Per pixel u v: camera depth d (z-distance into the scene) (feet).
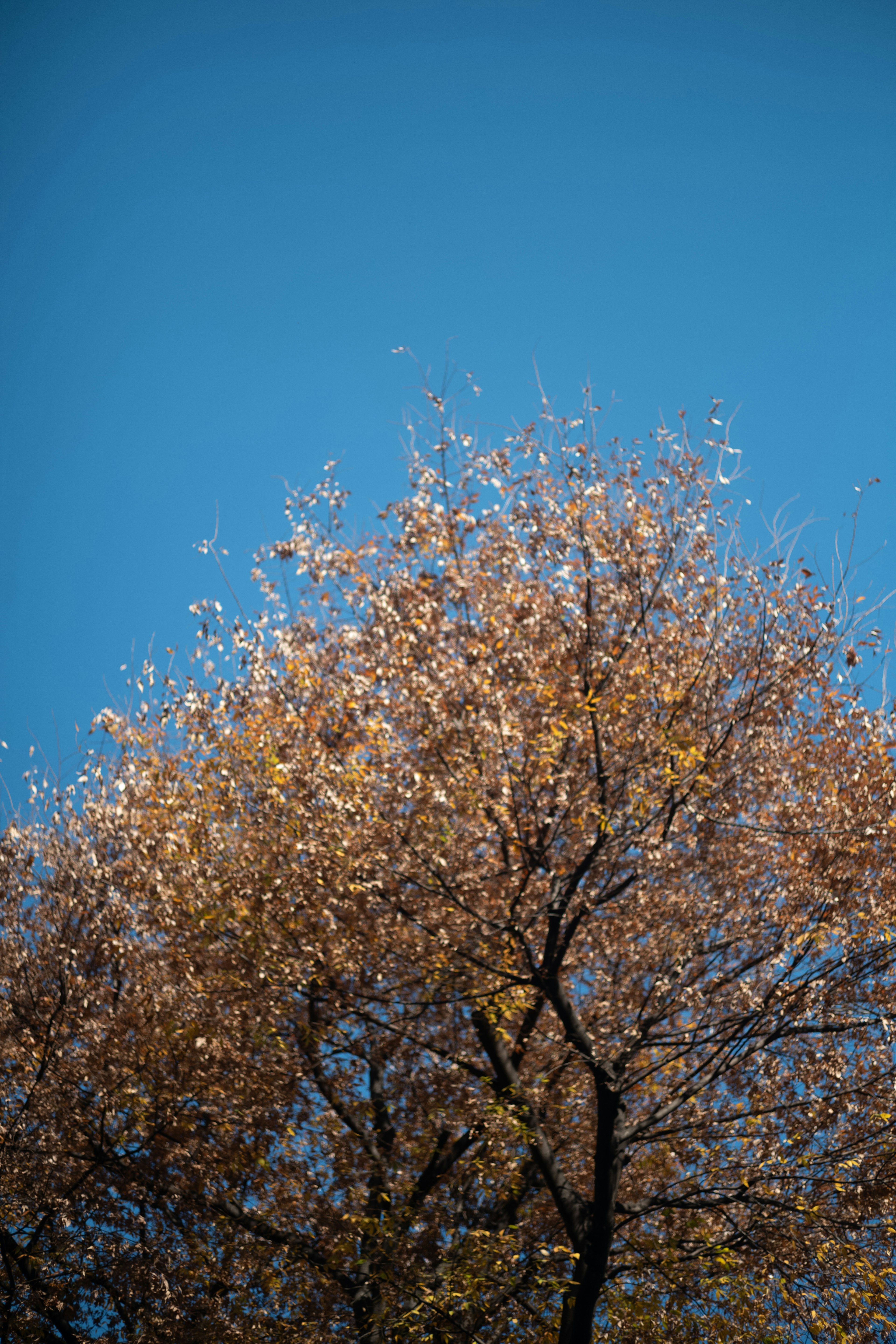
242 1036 37.58
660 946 37.14
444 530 38.24
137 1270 38.22
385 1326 32.73
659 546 37.86
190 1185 38.58
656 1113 34.96
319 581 38.96
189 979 38.58
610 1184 31.86
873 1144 34.96
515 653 35.65
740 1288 34.96
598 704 34.42
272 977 34.96
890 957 36.09
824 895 35.35
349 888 33.40
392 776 34.78
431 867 33.30
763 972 36.35
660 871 37.55
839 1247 34.09
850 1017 36.04
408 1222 35.58
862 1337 35.24
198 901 36.78
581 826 33.22
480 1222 38.27
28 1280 37.50
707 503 37.78
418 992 37.17
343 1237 36.17
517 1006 34.73
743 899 38.34
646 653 37.76
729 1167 35.22
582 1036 33.40
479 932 34.47
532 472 38.17
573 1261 32.78
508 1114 33.19
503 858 36.19
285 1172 37.78
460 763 33.19
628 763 34.42
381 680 37.11
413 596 38.42
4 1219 38.37
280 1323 35.50
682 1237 35.01
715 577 38.04
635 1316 34.14
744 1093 38.27
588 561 37.32
